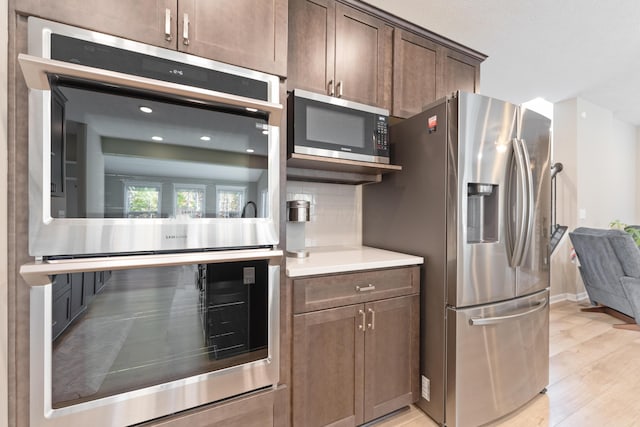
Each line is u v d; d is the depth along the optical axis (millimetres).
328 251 1943
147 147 986
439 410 1584
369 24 1858
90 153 913
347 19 1786
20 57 783
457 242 1521
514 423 1623
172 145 1023
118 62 944
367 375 1507
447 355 1552
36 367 871
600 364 2229
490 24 2123
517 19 2072
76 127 895
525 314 1688
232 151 1124
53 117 868
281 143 1239
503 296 1646
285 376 1283
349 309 1453
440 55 2156
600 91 3457
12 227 847
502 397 1636
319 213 2158
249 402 1179
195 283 1090
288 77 1598
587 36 2291
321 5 1705
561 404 1775
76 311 921
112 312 964
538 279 1819
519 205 1633
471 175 1538
